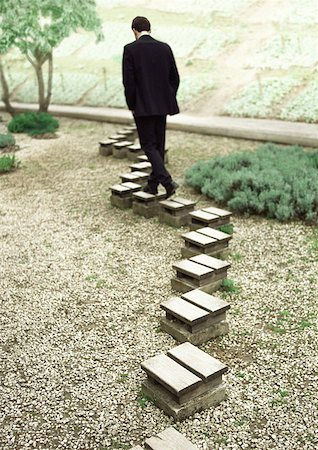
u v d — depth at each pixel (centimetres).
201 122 1154
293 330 387
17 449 287
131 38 1931
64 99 1577
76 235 601
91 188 781
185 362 319
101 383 339
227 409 308
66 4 1195
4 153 1030
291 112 1161
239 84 1416
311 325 392
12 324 418
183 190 748
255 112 1202
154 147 625
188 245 514
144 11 2108
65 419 308
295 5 1850
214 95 1380
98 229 616
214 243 491
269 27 1734
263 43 1631
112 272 502
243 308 421
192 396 305
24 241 594
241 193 641
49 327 411
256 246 543
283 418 298
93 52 1917
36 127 1220
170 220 610
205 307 376
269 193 628
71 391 332
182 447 259
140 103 592
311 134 963
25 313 435
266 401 313
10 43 1194
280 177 677
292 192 641
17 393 333
